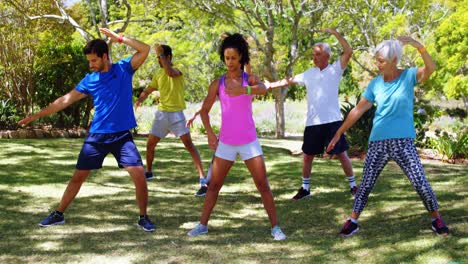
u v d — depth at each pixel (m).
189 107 20.88
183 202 5.71
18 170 7.29
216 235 4.46
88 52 4.38
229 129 4.25
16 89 13.58
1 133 11.89
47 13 13.39
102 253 3.98
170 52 6.40
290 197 5.96
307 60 17.91
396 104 4.07
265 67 15.90
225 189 6.39
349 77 29.28
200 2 14.58
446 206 5.16
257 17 15.38
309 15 15.54
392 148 4.11
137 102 6.74
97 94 4.47
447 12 19.00
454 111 22.69
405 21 18.39
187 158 8.83
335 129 5.68
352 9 16.59
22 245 4.15
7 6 12.93
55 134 12.62
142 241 4.28
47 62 12.92
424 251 3.84
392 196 5.71
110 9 18.44
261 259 3.83
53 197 5.77
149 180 6.89
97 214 5.12
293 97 29.77
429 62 3.99
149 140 6.69
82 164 4.54
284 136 16.08
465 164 9.44
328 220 4.93
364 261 3.73
